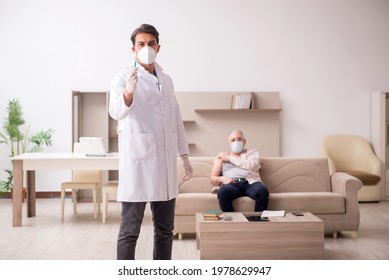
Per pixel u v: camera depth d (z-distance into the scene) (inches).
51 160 225.9
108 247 186.4
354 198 201.9
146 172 115.5
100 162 227.1
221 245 162.9
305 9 323.0
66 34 316.2
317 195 201.0
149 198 115.3
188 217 197.9
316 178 221.1
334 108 325.7
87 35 316.5
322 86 324.8
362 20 325.4
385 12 326.0
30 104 317.1
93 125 316.2
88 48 316.8
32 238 201.6
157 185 116.1
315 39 323.9
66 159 225.9
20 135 308.7
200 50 319.6
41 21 315.3
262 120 318.3
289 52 323.0
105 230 217.8
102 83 317.4
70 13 315.9
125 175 115.7
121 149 117.1
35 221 239.3
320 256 163.6
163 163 117.3
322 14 323.9
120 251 116.8
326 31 324.2
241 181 201.5
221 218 171.0
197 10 319.3
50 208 278.5
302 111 324.5
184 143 127.9
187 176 130.4
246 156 210.7
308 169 221.8
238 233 162.9
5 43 315.0
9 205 291.3
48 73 316.5
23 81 316.2
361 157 315.6
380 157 315.9
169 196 118.3
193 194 202.4
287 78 323.3
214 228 162.6
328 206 199.9
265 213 178.2
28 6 315.0
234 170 206.7
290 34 323.0
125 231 116.8
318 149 325.7
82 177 256.2
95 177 256.4
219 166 209.0
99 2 316.2
